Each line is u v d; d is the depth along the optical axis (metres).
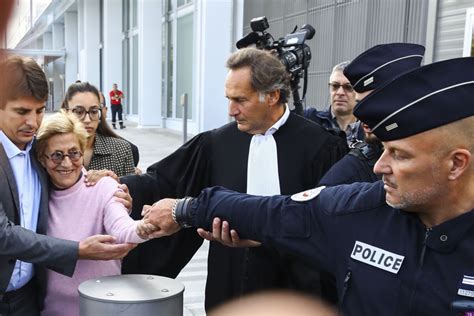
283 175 1.97
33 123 1.50
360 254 1.12
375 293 1.06
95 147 2.64
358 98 1.68
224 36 10.01
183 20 16.09
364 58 1.65
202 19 10.05
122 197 1.69
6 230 1.43
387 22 7.87
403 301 1.03
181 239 2.03
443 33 6.69
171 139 14.16
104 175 1.74
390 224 1.10
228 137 2.05
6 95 1.39
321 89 9.81
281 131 1.99
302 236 1.25
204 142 2.09
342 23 9.10
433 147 0.96
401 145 0.99
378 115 1.01
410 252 1.04
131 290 1.34
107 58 22.30
